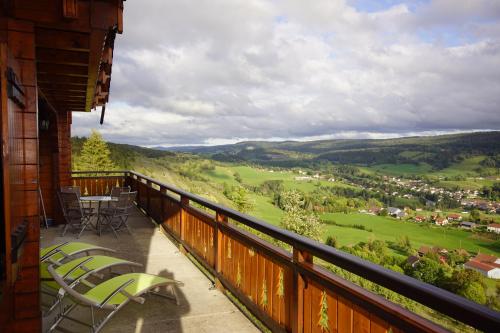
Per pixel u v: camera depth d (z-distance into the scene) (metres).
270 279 2.98
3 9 2.67
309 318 2.40
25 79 2.73
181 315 3.51
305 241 2.31
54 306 3.35
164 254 5.66
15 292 2.65
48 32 3.23
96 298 2.93
